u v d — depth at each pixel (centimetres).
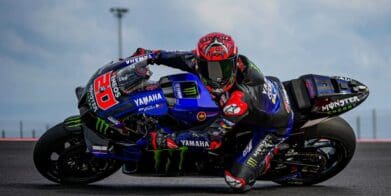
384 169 2356
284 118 1855
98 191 1858
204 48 1686
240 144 1891
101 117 1738
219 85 1702
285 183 2014
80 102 1795
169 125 1798
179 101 1772
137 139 1764
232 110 1708
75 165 1862
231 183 1833
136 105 1738
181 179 2159
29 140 3061
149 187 1977
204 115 1788
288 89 1958
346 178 2169
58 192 1830
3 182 2000
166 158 1812
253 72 1798
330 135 1938
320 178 2005
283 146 1945
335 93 1909
